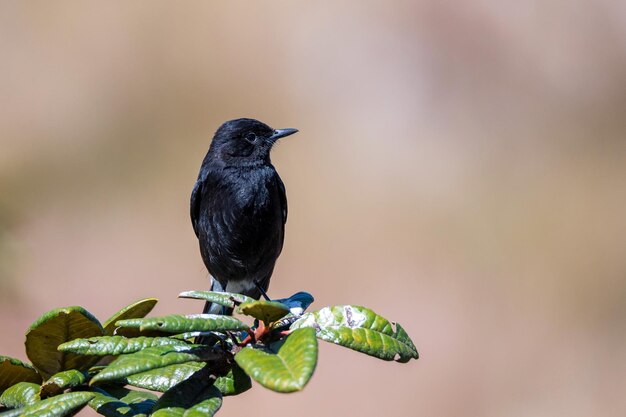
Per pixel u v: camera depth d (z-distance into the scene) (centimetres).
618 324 1448
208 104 1720
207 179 901
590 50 1764
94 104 1697
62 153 1647
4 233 993
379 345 408
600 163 1711
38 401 389
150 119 1700
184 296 414
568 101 1759
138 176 1658
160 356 375
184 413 378
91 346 380
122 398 420
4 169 1602
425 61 1764
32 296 1077
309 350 352
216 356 401
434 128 1728
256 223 883
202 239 915
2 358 411
